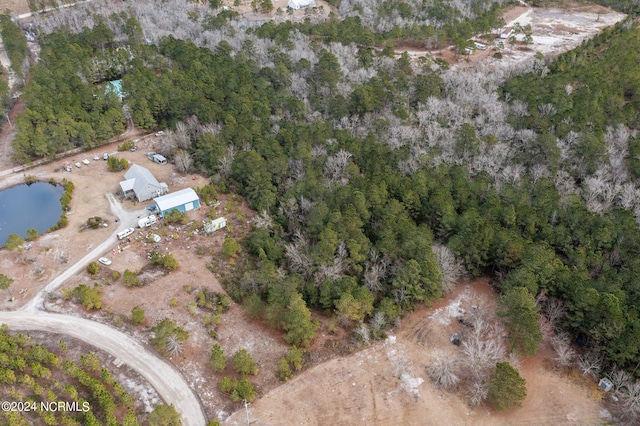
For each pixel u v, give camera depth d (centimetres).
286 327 7738
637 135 13375
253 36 18150
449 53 18888
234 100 13500
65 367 6862
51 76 14438
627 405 6950
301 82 15462
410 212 10150
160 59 16238
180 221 10419
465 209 10156
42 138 12381
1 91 14412
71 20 19712
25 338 7319
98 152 13012
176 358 7500
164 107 14038
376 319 8044
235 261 9450
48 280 8875
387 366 7625
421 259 8531
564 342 7700
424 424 6862
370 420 6881
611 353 7288
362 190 10162
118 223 10381
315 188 10256
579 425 6875
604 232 9088
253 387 7188
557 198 10219
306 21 19625
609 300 7388
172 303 8375
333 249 8744
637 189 11138
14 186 11712
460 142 12375
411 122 13588
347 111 13975
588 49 18175
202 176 12038
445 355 7694
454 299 8806
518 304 7644
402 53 17912
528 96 14375
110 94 14050
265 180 10925
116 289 8694
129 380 7119
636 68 15938
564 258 9238
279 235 9919
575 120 13238
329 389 7238
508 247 8631
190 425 6631
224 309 8444
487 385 7094
